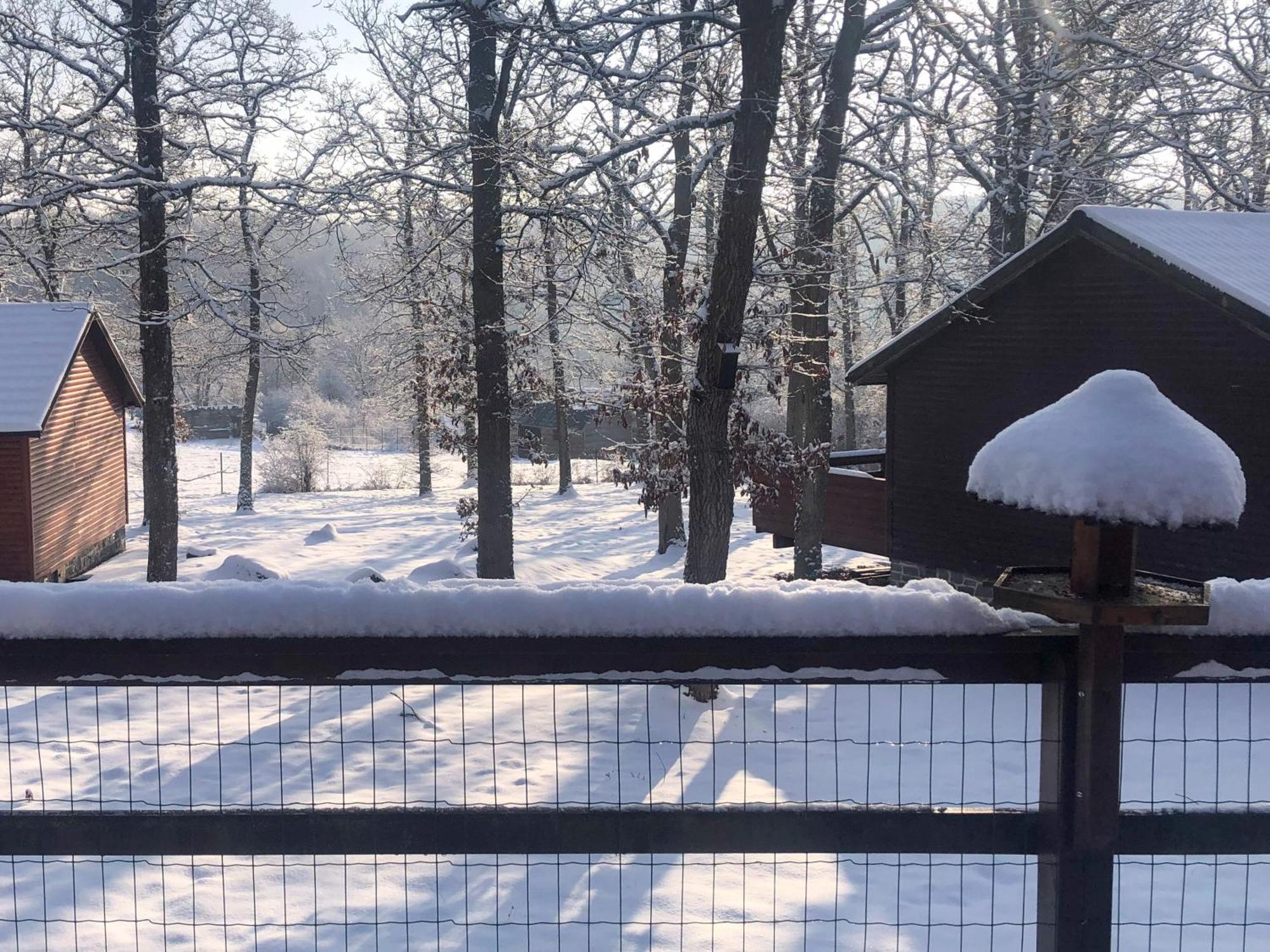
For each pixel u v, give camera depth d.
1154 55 19.55
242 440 34.31
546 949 5.29
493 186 16.61
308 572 22.42
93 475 24.39
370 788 8.25
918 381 16.33
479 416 18.41
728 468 12.21
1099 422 2.29
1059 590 2.44
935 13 18.27
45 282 24.27
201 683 2.47
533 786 8.32
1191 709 10.26
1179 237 13.30
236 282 23.20
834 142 15.71
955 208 22.83
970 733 9.76
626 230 14.31
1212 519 2.22
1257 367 12.09
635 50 14.98
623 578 21.44
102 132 18.84
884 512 17.52
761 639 2.46
